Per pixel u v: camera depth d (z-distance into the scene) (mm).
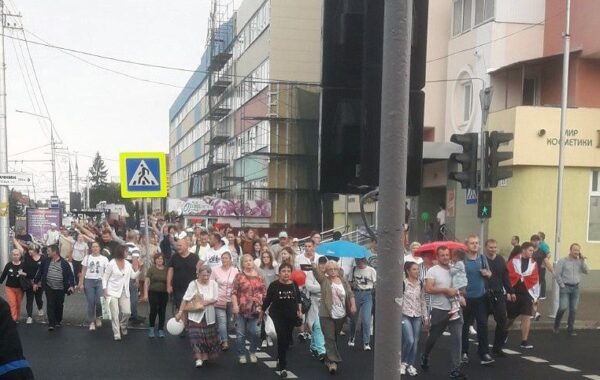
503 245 20672
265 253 13047
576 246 13852
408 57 3805
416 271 10102
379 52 4070
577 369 10414
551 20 21891
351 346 12055
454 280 9883
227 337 11516
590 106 20703
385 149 3840
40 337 12742
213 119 55594
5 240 20000
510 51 22234
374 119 4078
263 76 42156
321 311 10062
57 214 31156
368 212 26344
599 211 20484
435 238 24594
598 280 20359
